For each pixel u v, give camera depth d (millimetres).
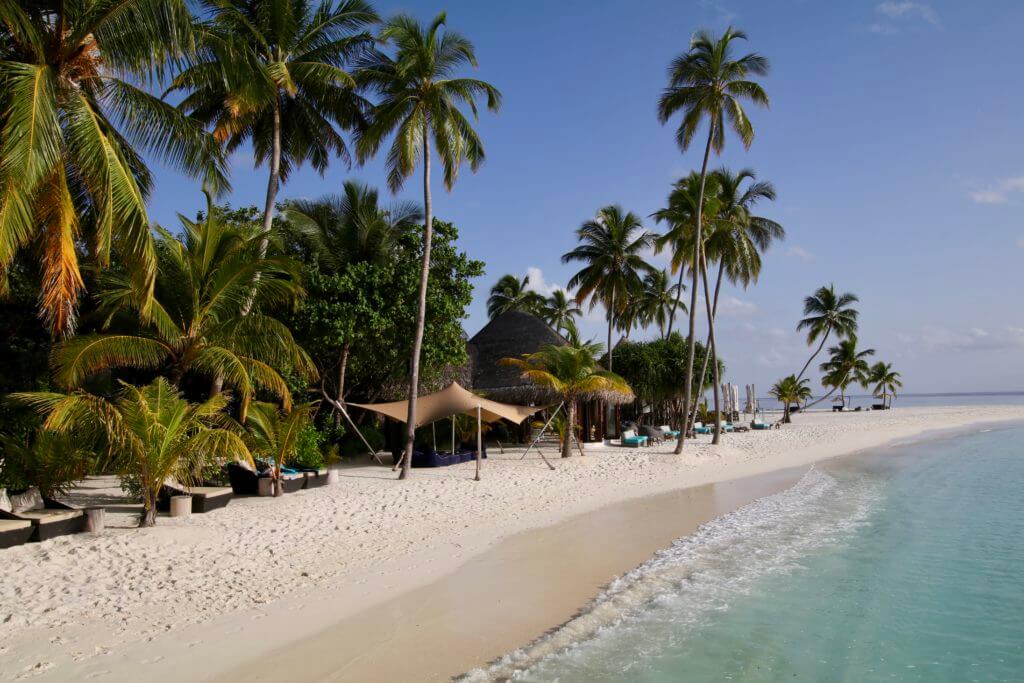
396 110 18406
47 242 10047
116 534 10102
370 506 13609
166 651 6348
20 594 7531
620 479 18953
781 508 14969
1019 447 30891
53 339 13086
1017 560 10664
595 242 34969
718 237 30891
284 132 20922
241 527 11195
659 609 8188
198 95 19125
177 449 10859
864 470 22203
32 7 10469
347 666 6199
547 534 11945
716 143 24672
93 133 10078
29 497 10781
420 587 8672
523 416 20922
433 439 23297
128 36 10625
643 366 39594
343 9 19438
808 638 7418
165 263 14219
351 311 21484
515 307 52594
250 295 15359
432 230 24859
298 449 17438
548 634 7211
